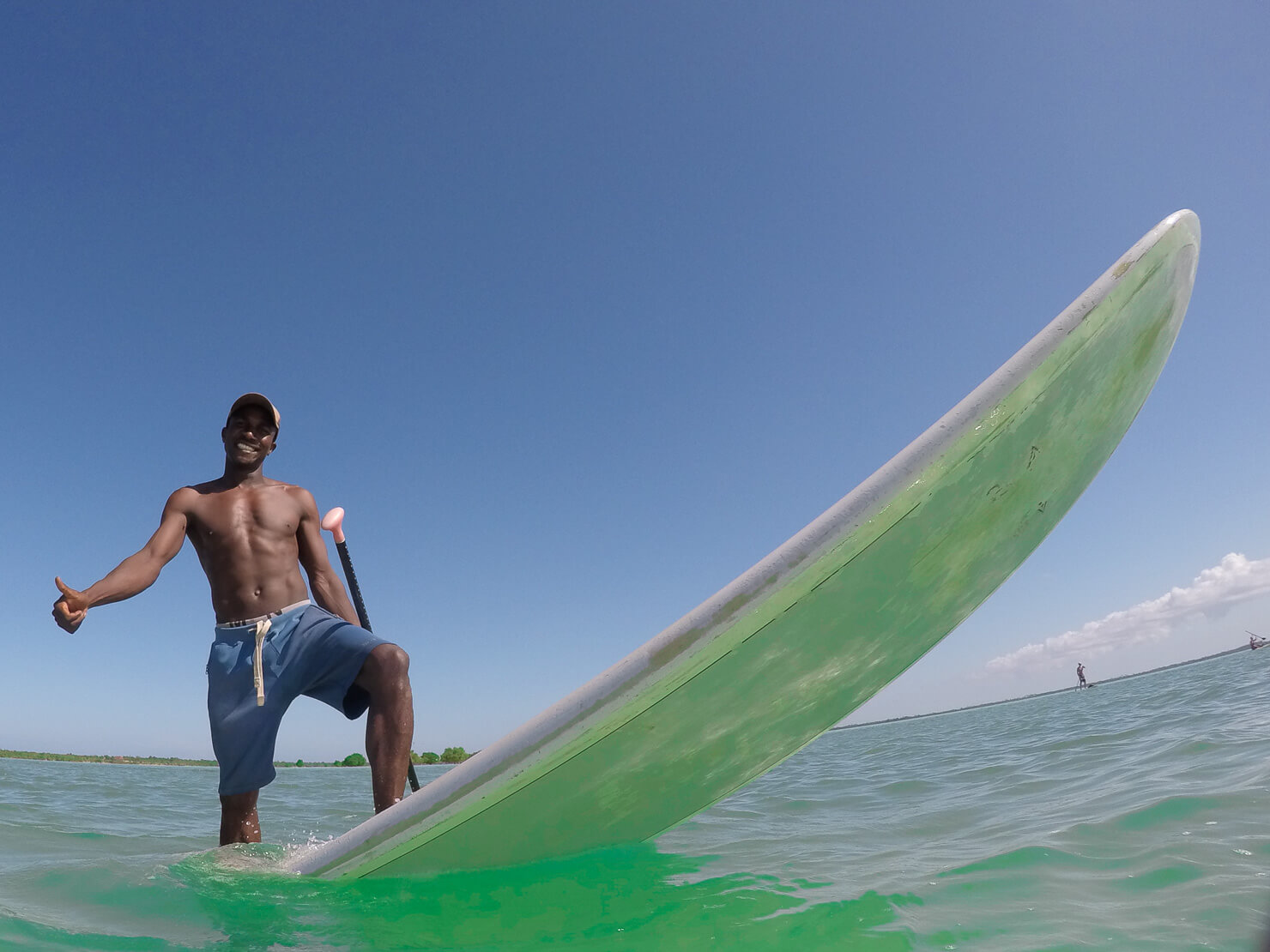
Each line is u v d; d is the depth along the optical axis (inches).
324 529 121.0
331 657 104.8
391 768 97.7
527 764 69.1
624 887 76.2
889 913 61.8
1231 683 412.5
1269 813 85.3
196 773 485.1
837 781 199.6
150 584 99.3
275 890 75.2
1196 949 48.0
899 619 80.0
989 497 73.4
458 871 79.4
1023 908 60.2
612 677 66.5
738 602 64.0
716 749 80.7
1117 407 84.6
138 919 65.3
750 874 81.5
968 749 275.3
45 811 161.9
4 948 55.3
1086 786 127.3
